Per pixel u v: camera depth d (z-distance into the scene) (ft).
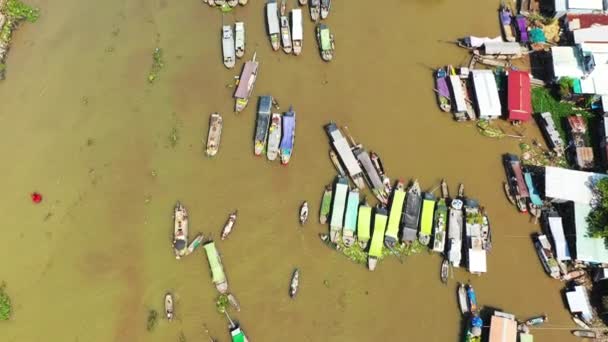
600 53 170.71
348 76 187.11
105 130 185.88
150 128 184.55
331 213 163.12
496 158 169.37
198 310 155.94
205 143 179.63
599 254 144.15
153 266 163.12
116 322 157.17
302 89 185.88
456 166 169.27
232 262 161.27
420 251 157.07
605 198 145.89
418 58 188.55
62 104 192.44
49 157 183.01
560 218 153.17
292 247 161.99
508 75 173.78
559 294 149.48
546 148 168.35
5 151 185.88
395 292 153.58
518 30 184.75
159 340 153.69
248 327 152.66
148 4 209.36
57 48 203.92
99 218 171.53
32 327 158.71
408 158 171.53
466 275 153.28
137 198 173.27
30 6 213.66
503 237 157.69
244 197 170.30
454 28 193.36
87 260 166.09
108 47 201.77
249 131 180.14
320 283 156.35
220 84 189.57
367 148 173.99
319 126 179.22
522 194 158.51
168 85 191.52
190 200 171.22
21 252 168.86
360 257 157.99
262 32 197.47
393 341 148.25
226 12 202.69
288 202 168.25
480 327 142.41
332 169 171.94
